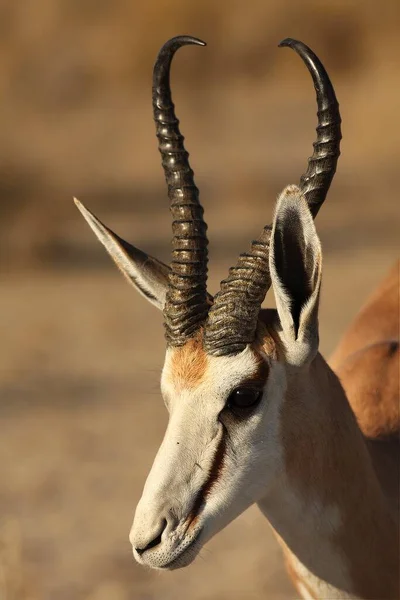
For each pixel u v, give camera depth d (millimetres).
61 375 42906
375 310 24500
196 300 18391
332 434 18438
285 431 18031
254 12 114750
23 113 105812
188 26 115688
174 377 18031
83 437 36750
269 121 94250
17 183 70625
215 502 17594
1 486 33531
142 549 17344
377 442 20984
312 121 92688
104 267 59500
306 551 18812
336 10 110250
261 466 17906
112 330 48344
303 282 18047
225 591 27062
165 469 17500
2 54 114688
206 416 17688
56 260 60938
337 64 107688
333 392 18703
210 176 78000
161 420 38062
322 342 41812
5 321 50656
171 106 19125
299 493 18359
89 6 120062
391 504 19734
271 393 17891
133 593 27109
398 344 23109
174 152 19000
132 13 117812
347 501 18609
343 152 81625
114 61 113625
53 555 29172
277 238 17562
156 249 57938
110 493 32812
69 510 31828
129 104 106500
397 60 102125
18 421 38438
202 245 18625
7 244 60906
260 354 17844
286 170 76875
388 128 83000
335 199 70375
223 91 108000
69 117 103312
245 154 83000
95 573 28109
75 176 78875
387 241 59406
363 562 18859
